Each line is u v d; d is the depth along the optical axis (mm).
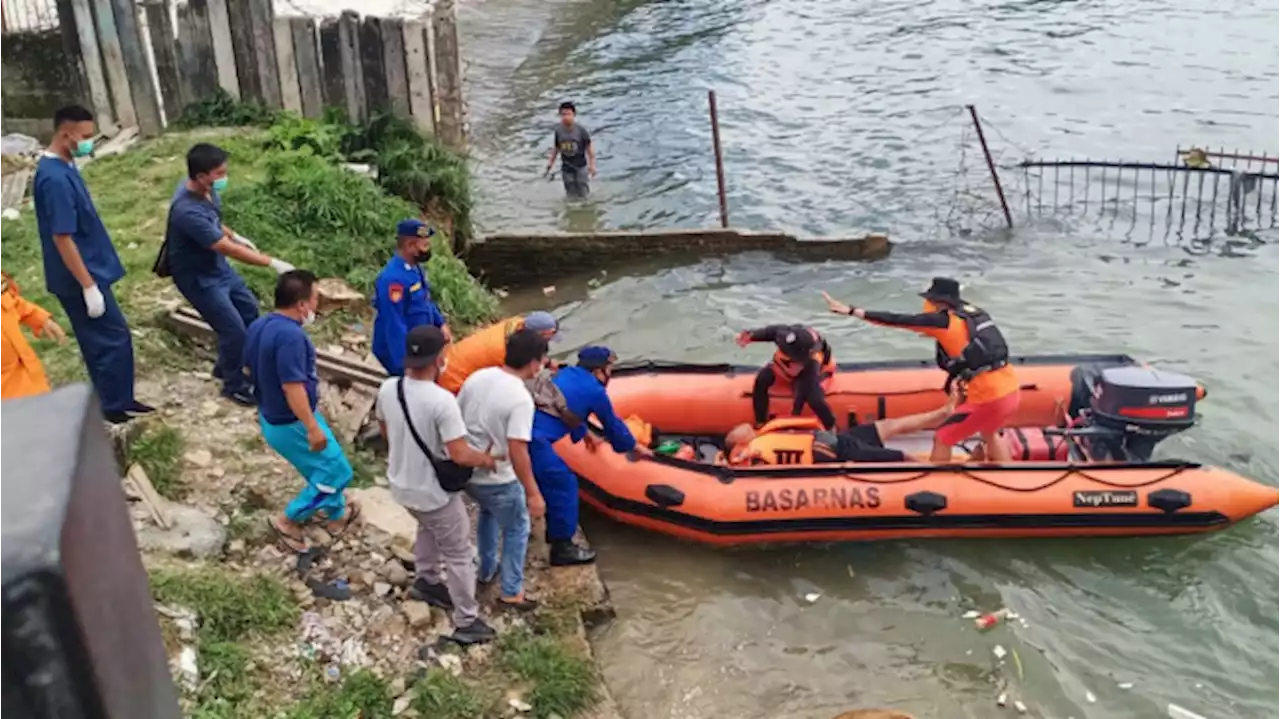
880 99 20172
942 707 6902
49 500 549
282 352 6129
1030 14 25234
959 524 8367
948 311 8531
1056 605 7824
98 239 6867
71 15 12508
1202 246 14000
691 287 13000
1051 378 9562
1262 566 8156
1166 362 11062
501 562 6844
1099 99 19781
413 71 12891
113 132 12992
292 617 6250
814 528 8328
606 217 15273
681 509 8336
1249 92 19734
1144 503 8344
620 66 22297
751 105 19953
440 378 8312
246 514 6922
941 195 15914
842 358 11297
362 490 7477
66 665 541
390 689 6023
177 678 5469
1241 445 9586
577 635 6875
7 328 6266
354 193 11203
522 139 18250
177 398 7996
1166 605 7809
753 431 9141
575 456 8758
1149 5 25406
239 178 11375
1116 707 6902
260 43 12906
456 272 11250
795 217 15305
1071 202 15461
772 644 7438
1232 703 6934
